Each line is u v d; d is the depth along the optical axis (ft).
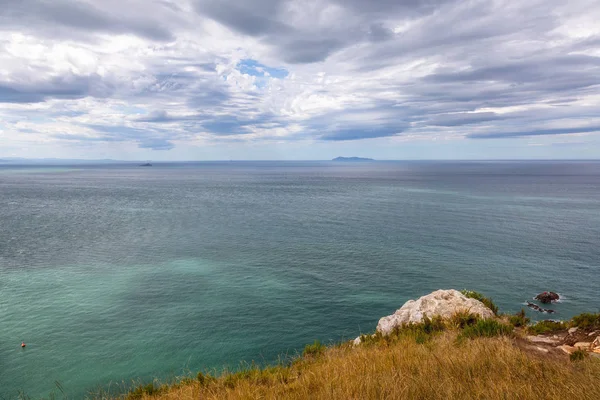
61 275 140.67
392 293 120.16
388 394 20.61
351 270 144.05
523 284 128.47
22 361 83.41
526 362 25.55
